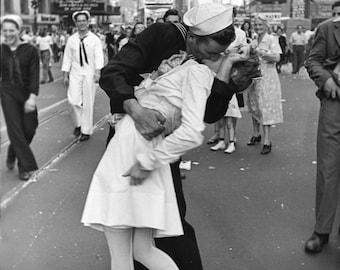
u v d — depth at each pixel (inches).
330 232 162.4
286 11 1284.4
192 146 98.2
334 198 160.1
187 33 111.2
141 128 101.0
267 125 292.4
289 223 185.6
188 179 239.8
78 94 298.5
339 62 153.4
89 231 170.7
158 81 106.1
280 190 224.7
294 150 303.3
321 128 157.5
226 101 110.3
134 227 103.5
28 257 139.0
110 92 106.4
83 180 219.3
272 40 285.7
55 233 163.0
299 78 788.6
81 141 303.3
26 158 82.2
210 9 104.6
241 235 174.6
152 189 100.0
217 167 262.4
